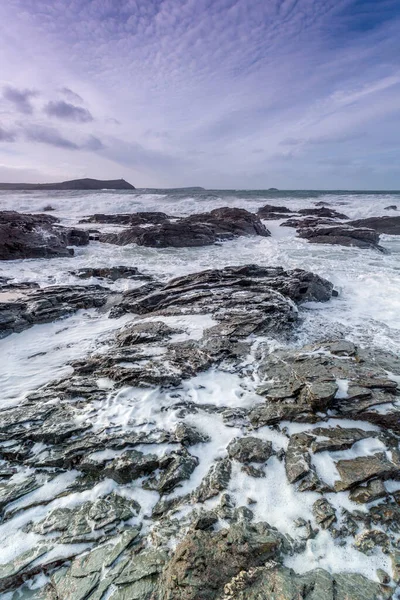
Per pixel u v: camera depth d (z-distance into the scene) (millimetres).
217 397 5832
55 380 6637
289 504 3936
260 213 41344
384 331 8617
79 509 4051
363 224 30609
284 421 5172
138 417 5379
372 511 3812
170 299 10578
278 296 10211
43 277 14016
